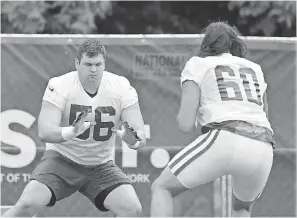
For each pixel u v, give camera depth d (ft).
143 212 70.28
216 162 52.75
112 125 57.67
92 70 55.01
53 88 56.03
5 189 69.46
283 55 71.51
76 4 99.71
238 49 56.70
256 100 54.49
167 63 70.33
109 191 57.47
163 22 113.70
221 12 113.29
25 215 56.34
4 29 99.25
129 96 57.77
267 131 54.24
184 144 70.74
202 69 54.24
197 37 70.23
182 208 70.79
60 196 57.72
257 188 55.26
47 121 55.36
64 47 69.67
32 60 69.51
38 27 97.81
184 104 53.88
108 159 59.36
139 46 70.23
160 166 70.54
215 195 70.64
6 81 69.41
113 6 111.55
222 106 53.62
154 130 70.49
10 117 69.56
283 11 101.86
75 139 57.00
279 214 72.18
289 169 72.08
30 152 69.67
